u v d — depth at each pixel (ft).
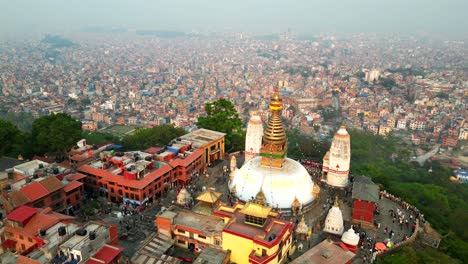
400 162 628.69
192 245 233.76
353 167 449.06
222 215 233.35
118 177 289.53
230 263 214.69
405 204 295.07
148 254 216.95
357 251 233.35
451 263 232.12
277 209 269.85
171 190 318.24
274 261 204.64
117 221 265.34
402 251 233.14
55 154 379.76
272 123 288.92
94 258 193.88
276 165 292.81
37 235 210.18
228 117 462.19
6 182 282.56
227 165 376.68
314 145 468.34
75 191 280.72
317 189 290.15
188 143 363.15
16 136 366.63
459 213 334.85
